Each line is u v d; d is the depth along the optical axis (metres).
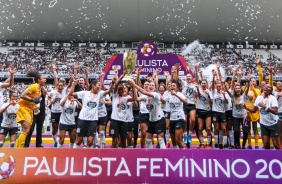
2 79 24.38
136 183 4.44
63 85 7.28
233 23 29.14
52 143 9.33
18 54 32.03
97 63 30.23
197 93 6.97
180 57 9.06
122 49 33.47
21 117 5.66
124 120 6.10
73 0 26.12
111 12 27.95
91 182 4.45
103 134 6.84
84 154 4.54
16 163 4.48
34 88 5.74
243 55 32.25
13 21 29.03
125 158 4.52
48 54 32.25
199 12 27.64
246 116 7.31
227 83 7.75
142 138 6.61
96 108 5.58
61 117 6.64
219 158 4.49
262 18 28.09
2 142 6.66
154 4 26.81
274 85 7.75
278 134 5.82
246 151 4.49
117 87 6.11
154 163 4.50
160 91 7.45
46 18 28.66
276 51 33.25
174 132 6.03
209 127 6.84
